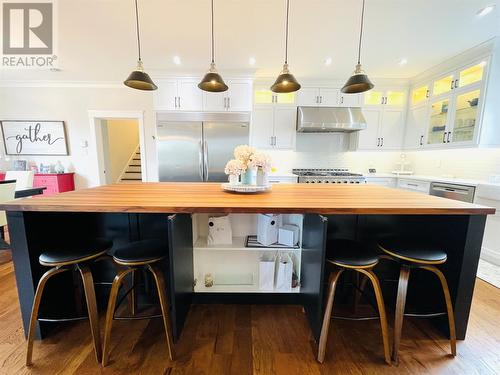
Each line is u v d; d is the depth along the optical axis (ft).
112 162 18.39
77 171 13.69
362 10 6.61
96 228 5.61
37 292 4.04
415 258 4.07
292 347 4.56
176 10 6.72
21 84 12.95
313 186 6.81
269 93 13.33
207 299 5.88
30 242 4.45
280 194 5.37
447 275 4.87
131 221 5.57
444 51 9.33
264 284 5.68
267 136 13.16
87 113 13.32
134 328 5.04
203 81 6.55
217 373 4.01
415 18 7.09
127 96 13.28
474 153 10.25
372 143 13.14
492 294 6.23
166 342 4.67
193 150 12.04
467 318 4.66
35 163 13.55
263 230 5.65
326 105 12.87
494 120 8.89
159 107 11.92
